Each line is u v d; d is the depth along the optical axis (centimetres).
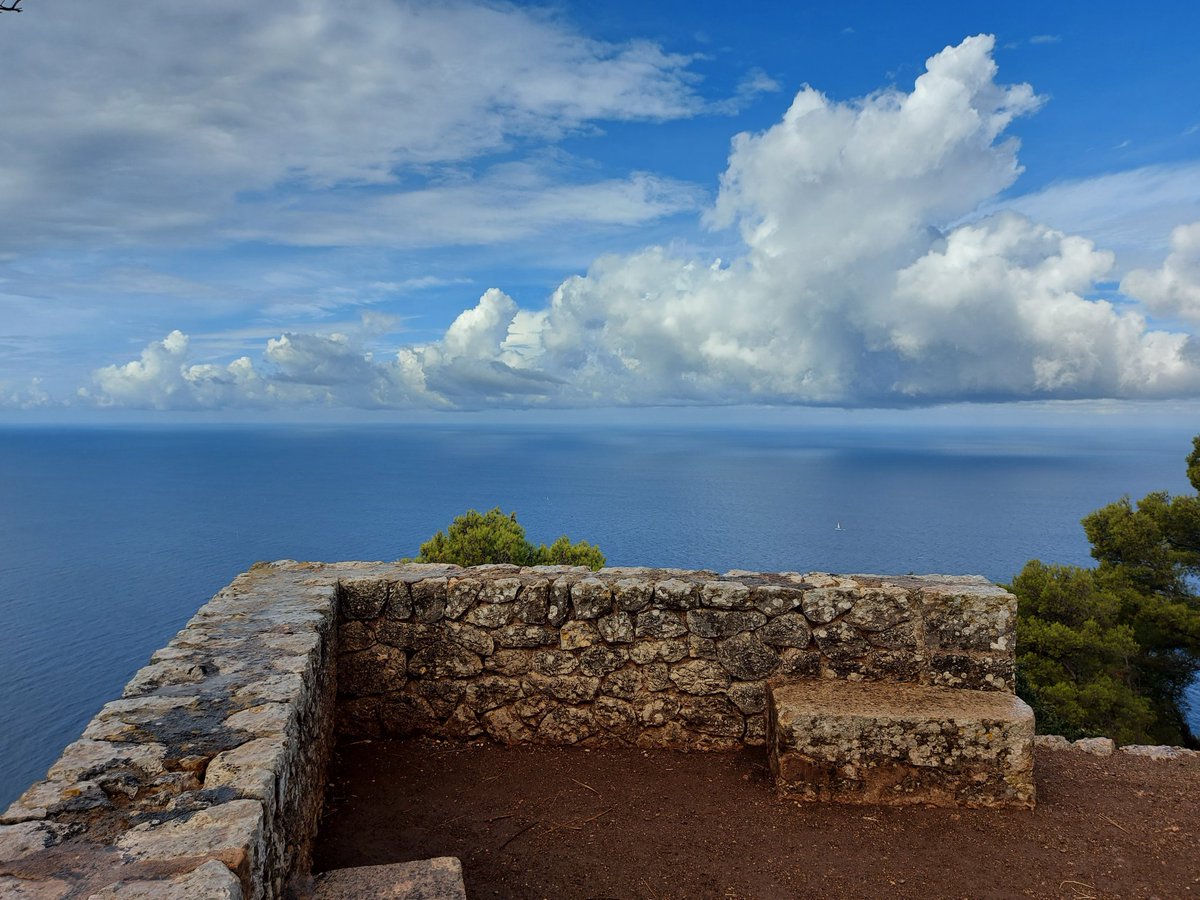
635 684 513
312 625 434
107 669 6538
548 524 14350
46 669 6531
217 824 217
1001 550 11312
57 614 8631
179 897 176
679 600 509
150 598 9475
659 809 438
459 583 519
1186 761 511
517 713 518
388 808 437
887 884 368
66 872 189
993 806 437
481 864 381
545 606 516
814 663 503
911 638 495
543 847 397
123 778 247
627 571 560
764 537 12694
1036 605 1441
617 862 384
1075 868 382
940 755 436
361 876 297
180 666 361
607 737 514
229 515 17112
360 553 12262
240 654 382
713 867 381
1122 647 1313
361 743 518
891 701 460
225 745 274
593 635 514
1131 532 1521
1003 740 435
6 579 10662
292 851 293
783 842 404
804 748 442
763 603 506
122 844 206
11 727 5106
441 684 520
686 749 511
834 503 18675
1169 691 1542
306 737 355
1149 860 389
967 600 490
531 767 489
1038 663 1383
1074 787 470
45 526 15650
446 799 448
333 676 496
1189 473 1552
